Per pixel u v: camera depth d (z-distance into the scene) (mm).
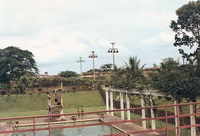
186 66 23625
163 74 25203
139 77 30609
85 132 27922
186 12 49031
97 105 58094
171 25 52156
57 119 37812
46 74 98812
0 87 65438
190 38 51312
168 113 29094
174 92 21609
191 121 20734
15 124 35156
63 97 60688
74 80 69500
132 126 29250
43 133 28578
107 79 40156
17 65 88188
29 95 61469
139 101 42781
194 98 20781
